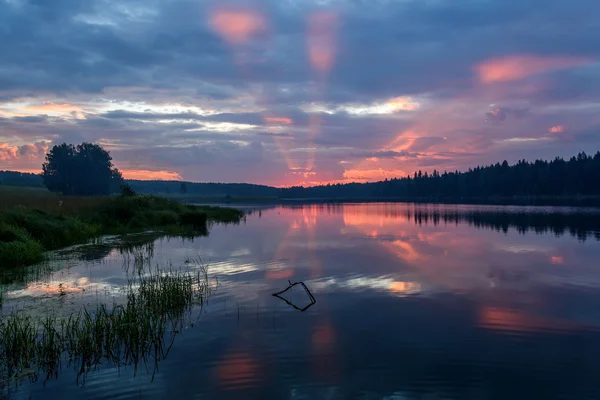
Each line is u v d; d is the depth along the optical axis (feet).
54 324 32.63
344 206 359.25
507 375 24.81
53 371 25.09
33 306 37.47
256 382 23.72
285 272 54.24
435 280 49.83
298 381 23.85
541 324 33.65
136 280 48.16
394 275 52.65
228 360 26.53
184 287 41.75
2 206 83.41
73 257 64.39
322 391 22.82
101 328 29.53
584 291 44.62
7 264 57.31
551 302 40.24
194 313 36.04
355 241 89.30
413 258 66.08
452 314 36.27
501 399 22.20
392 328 32.45
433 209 265.75
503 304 39.47
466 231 112.47
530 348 28.71
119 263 59.31
